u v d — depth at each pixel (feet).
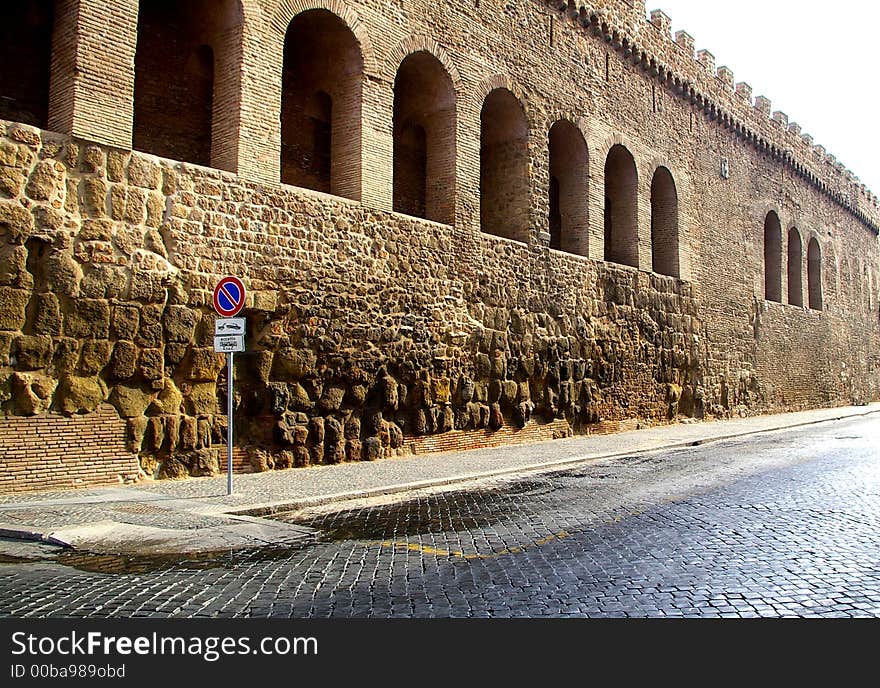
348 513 30.91
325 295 45.42
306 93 56.75
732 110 96.02
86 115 35.65
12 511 28.63
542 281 63.26
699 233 88.02
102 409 35.76
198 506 30.89
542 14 65.62
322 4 46.91
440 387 52.90
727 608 17.72
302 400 43.88
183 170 39.14
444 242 54.13
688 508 31.50
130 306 36.63
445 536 26.07
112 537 25.27
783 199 111.45
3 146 33.19
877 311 154.92
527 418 61.00
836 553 23.17
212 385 40.01
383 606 17.80
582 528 27.37
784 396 108.27
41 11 43.70
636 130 77.41
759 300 101.60
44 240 34.01
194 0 45.85
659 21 81.30
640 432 71.92
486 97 61.87
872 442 63.16
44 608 17.61
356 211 47.85
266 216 42.68
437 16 55.31
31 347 33.50
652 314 77.82
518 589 19.24
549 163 72.23
